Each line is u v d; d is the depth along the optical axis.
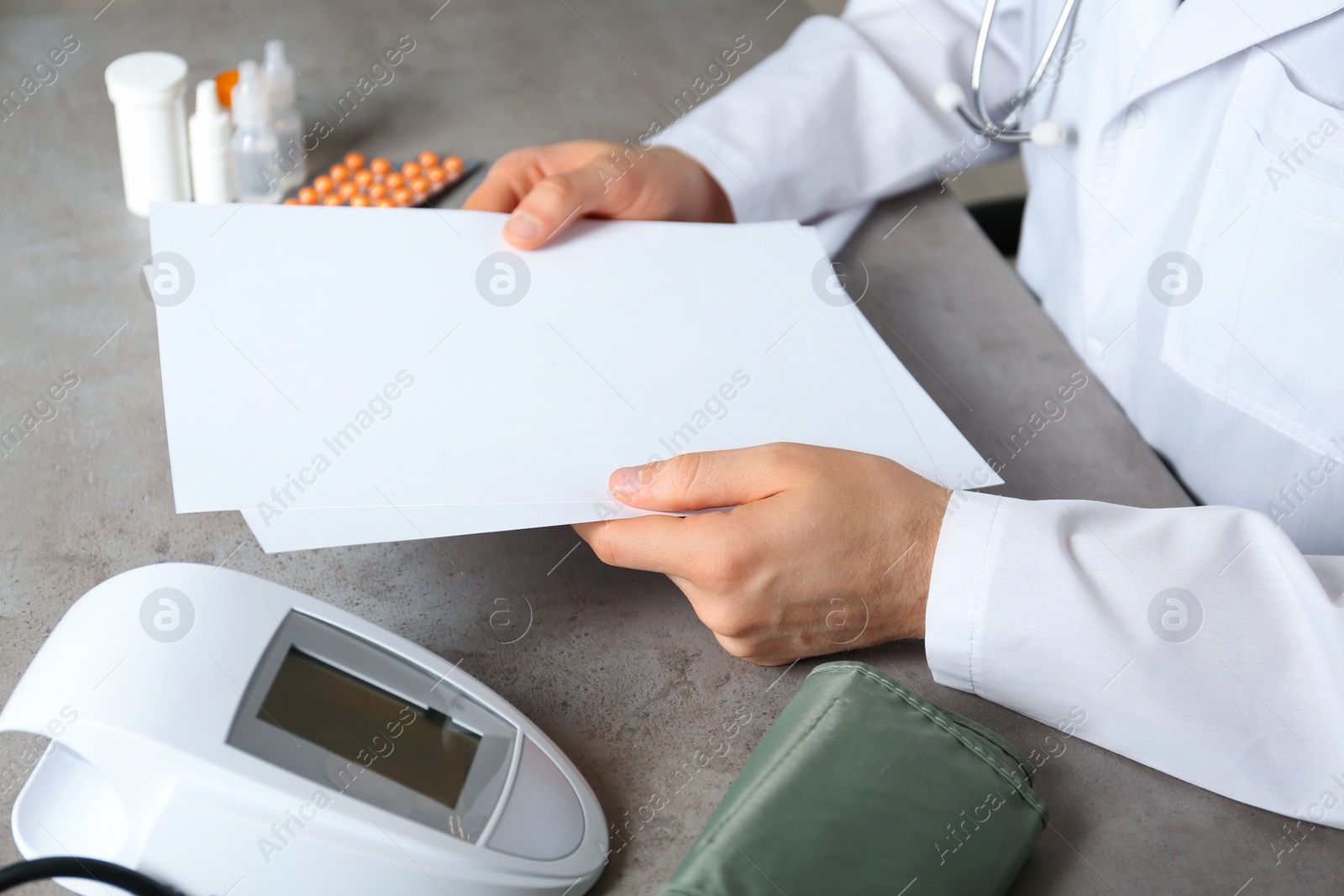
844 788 0.46
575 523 0.57
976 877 0.44
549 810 0.47
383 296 0.69
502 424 0.61
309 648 0.47
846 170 0.98
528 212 0.76
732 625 0.56
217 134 0.88
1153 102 0.79
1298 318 0.72
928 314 0.87
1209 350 0.77
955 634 0.55
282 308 0.66
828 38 1.02
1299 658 0.53
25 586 0.58
